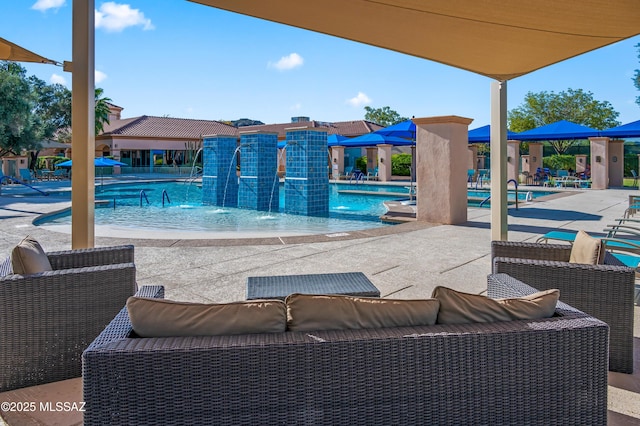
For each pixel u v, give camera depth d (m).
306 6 3.81
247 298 3.21
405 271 5.37
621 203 13.20
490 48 4.62
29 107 26.86
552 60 4.98
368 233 8.00
